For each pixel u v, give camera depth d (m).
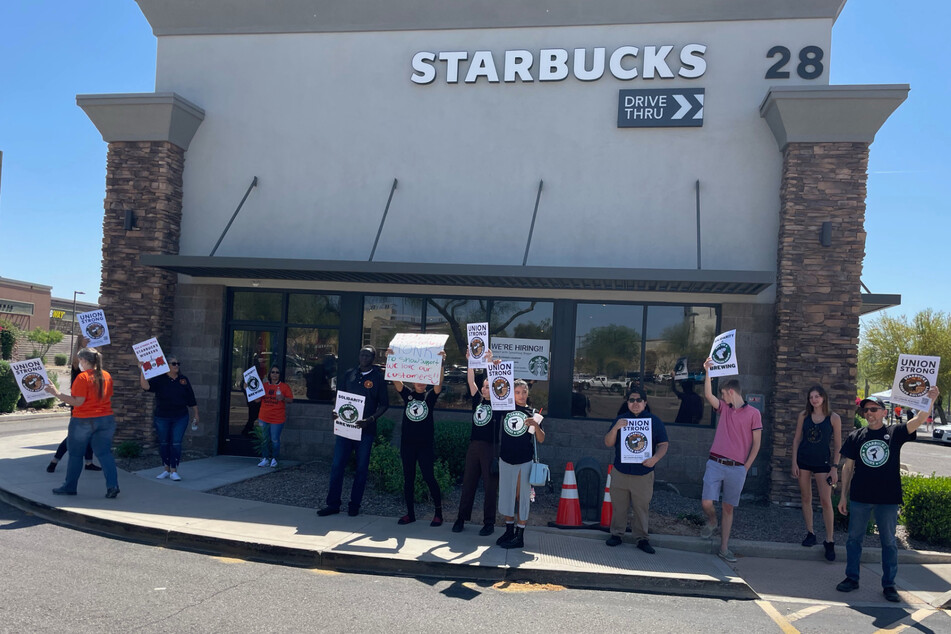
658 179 11.68
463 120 12.32
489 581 6.58
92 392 8.56
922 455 26.58
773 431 10.66
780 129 10.89
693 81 11.63
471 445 7.91
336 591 6.04
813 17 11.35
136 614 5.20
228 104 12.97
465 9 12.26
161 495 8.98
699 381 11.38
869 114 10.40
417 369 7.94
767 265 11.27
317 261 10.80
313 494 9.47
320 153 12.70
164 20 13.06
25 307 48.50
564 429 11.56
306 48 12.81
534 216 11.41
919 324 45.03
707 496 7.68
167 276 12.60
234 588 5.97
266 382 11.76
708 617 5.93
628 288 11.29
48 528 7.62
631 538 8.03
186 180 12.99
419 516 8.49
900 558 8.01
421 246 12.27
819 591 6.82
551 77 11.96
